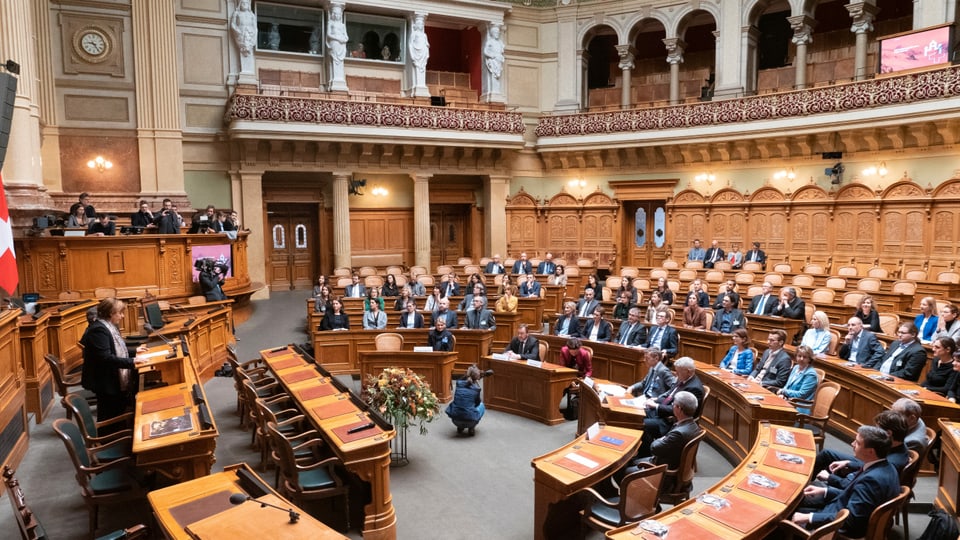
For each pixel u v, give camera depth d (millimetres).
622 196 22812
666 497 6098
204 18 19062
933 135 16812
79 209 13984
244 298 16562
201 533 3924
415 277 18094
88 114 17859
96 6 17766
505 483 7418
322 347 11914
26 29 13492
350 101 19562
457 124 21234
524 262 19328
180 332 9945
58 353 9742
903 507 5656
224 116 19109
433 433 9172
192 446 5379
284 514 4180
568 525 5828
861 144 18188
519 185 23797
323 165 20297
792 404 7617
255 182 19578
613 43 25141
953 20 16906
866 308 10953
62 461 7367
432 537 6121
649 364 8414
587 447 6195
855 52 20672
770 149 19891
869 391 8109
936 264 16891
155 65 18344
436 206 24219
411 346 12016
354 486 6664
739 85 20688
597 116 22375
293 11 20625
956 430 6059
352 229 22359
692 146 21094
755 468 5500
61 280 12867
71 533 5754
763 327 12195
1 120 7246
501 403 10320
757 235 20328
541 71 23766
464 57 24391
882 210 17844
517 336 10609
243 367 9594
